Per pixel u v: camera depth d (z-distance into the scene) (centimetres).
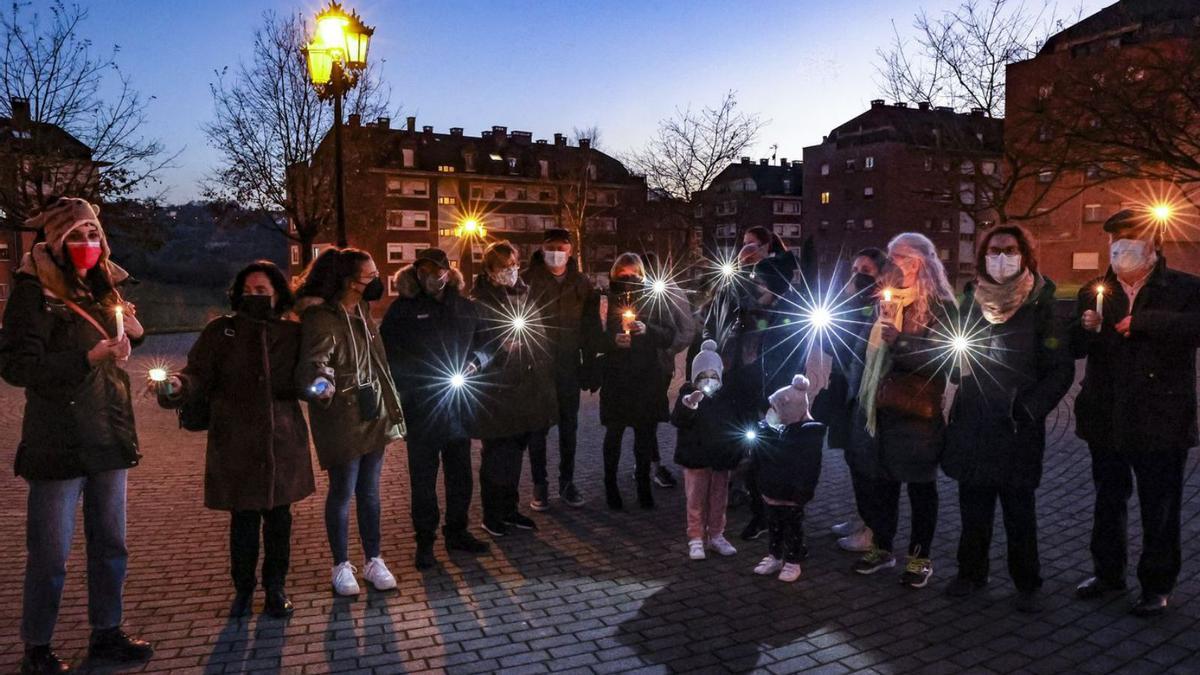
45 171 2102
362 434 467
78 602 464
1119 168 1540
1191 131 1467
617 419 638
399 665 388
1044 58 2156
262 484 428
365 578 493
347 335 457
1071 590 467
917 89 2269
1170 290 409
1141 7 2414
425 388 518
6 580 504
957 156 2262
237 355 428
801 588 480
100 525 388
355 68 1192
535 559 535
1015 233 435
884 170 6856
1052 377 427
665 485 716
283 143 2742
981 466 436
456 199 7162
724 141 4012
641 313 635
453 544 553
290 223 2966
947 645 403
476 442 924
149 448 927
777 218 8400
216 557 548
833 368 518
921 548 477
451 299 533
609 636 419
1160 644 398
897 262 462
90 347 364
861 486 503
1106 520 450
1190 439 412
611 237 7369
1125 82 1414
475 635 421
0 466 830
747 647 405
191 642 414
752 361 549
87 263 362
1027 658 387
